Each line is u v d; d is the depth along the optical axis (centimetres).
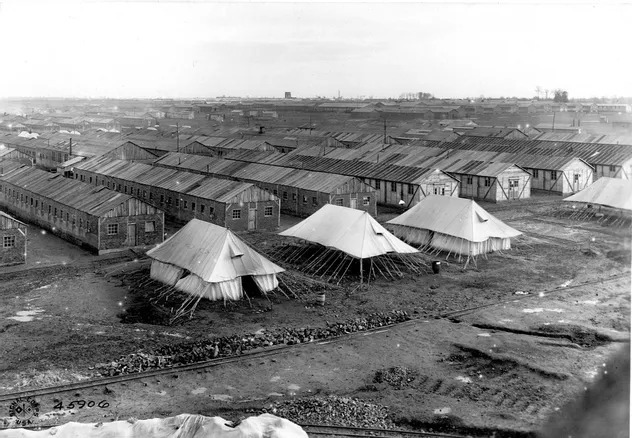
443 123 12750
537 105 14538
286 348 2875
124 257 4466
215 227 3778
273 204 5525
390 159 8038
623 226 5631
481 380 2544
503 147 8981
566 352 2808
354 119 14388
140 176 6538
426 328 3148
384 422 2195
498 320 3262
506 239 4781
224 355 2781
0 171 6638
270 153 8838
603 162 7619
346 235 4178
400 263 4341
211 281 3394
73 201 4966
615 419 2170
